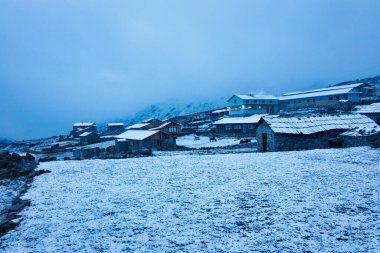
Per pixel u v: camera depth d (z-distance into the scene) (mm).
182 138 76188
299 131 34250
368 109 51562
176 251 10102
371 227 11016
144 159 32062
